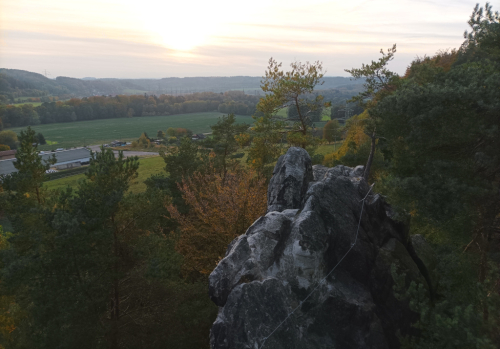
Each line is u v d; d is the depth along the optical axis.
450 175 12.62
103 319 15.23
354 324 9.17
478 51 17.28
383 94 23.94
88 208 14.77
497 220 12.55
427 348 8.09
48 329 12.95
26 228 15.93
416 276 10.35
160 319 15.42
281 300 8.96
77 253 14.09
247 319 8.39
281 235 10.45
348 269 10.36
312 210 10.61
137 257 15.73
